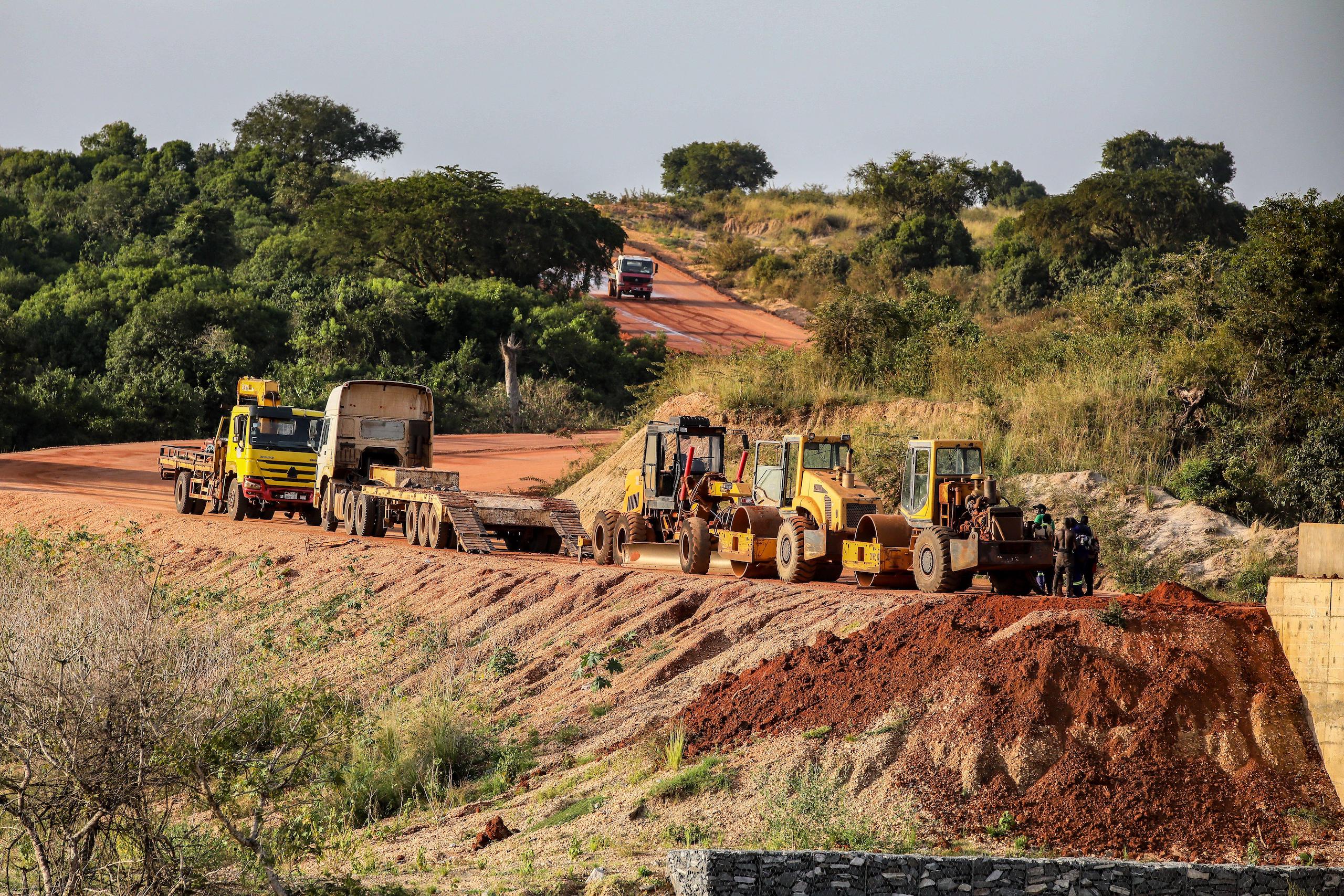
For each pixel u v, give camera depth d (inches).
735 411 4785.9
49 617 2714.1
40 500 5605.3
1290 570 2950.3
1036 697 1550.2
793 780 1513.3
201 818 1737.2
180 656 2059.5
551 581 2962.6
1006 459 3769.7
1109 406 3912.4
